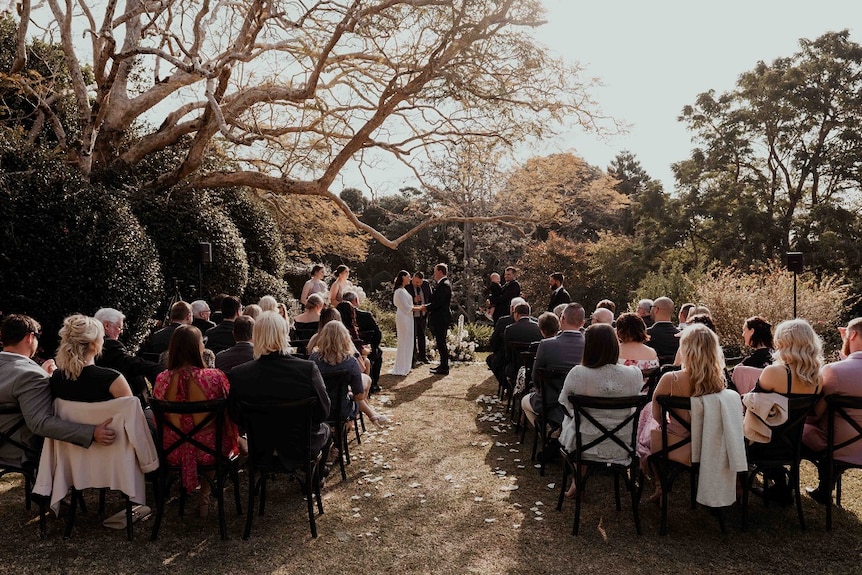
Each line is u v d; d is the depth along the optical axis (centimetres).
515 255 2592
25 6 919
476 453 536
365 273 2808
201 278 962
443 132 1155
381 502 427
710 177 2545
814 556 344
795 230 2392
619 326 458
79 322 362
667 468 372
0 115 1034
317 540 368
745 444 377
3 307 700
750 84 2452
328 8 986
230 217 1305
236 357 450
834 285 1154
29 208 721
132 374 424
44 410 354
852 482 455
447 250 2612
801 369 370
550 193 1675
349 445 560
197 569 334
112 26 871
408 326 920
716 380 362
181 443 371
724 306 988
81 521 393
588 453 382
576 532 374
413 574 329
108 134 1077
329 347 474
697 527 383
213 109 884
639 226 2736
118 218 817
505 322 734
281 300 1382
